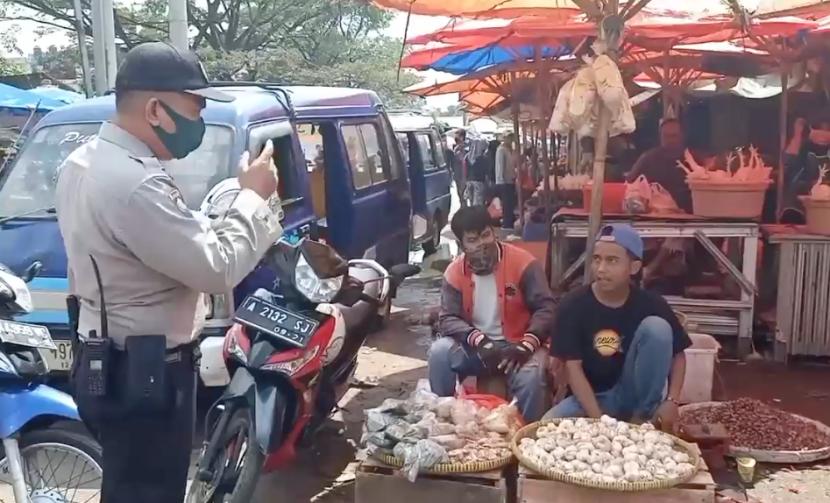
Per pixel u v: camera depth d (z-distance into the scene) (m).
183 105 2.29
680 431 4.03
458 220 4.02
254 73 29.17
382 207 7.16
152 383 2.29
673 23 6.39
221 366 3.64
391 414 3.30
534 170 11.21
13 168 5.18
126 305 2.30
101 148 2.26
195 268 2.20
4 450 3.22
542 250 6.24
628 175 6.87
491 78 10.66
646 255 6.61
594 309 3.67
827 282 5.77
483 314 4.12
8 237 4.68
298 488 4.03
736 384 5.52
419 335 7.05
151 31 32.09
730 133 8.39
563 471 2.89
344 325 3.71
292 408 3.45
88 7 30.17
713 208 5.73
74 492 3.37
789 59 7.00
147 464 2.44
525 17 6.45
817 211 5.75
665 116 7.79
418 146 11.02
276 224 2.43
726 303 5.96
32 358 3.20
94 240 2.25
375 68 30.25
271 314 3.43
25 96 12.50
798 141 7.01
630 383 3.64
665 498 2.84
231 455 3.30
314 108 6.15
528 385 3.84
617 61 4.40
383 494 3.06
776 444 4.20
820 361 6.00
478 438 3.24
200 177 4.70
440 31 6.66
